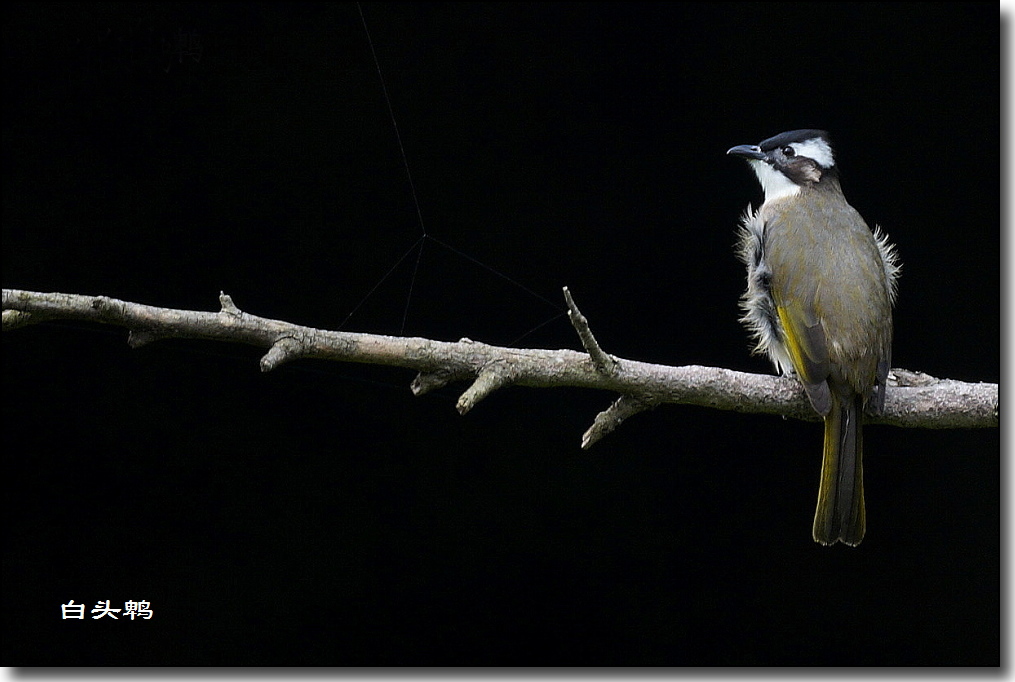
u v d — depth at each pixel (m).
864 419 7.48
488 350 6.32
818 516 7.30
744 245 8.47
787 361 8.05
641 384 6.58
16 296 5.39
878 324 7.46
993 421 7.37
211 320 5.81
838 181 9.08
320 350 6.01
